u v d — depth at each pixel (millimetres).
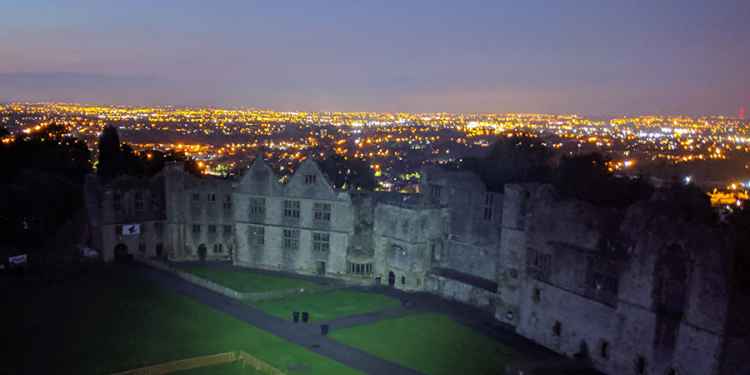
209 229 99625
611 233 56188
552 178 93250
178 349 58688
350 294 80625
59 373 51750
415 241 81125
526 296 66125
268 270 92750
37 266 87688
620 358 54375
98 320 66688
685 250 48625
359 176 153250
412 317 71438
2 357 55062
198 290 80375
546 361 58438
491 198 77375
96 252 93875
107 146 137375
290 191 91000
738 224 55812
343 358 58000
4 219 99875
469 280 78125
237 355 57000
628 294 53594
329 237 89188
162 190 100000
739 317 45938
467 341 64000
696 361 47469
